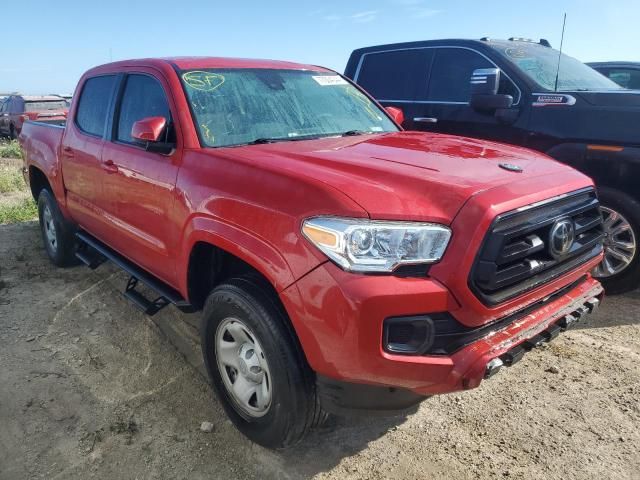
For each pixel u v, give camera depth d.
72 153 4.68
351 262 2.26
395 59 6.52
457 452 2.88
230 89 3.63
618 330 4.16
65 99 20.98
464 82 5.76
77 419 3.17
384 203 2.34
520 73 5.21
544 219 2.57
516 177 2.67
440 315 2.29
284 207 2.51
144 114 3.74
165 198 3.29
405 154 3.01
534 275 2.63
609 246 4.60
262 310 2.59
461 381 2.30
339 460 2.83
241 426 2.95
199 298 3.31
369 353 2.23
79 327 4.30
